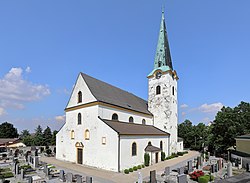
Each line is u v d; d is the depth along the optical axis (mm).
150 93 51125
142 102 54094
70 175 22953
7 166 34062
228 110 52000
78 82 38250
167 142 45281
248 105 55500
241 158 31891
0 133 92812
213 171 27922
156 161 38312
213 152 51938
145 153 35062
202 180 22156
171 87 49719
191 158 44438
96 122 33219
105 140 31125
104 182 23047
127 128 34594
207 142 60312
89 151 33500
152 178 21703
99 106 33781
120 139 29734
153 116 49562
